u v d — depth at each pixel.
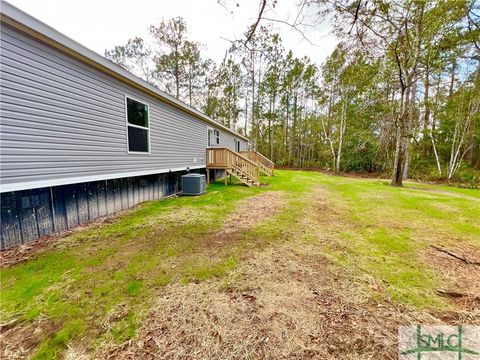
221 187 8.57
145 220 4.07
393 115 9.67
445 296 1.88
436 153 14.67
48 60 3.25
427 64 9.04
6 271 2.25
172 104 6.56
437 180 13.31
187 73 17.77
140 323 1.54
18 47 2.87
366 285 2.04
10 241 2.83
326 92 18.59
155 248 2.86
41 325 1.52
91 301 1.78
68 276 2.16
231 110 22.70
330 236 3.35
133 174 5.16
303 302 1.79
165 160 6.47
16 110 2.87
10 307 1.70
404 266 2.42
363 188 8.89
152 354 1.29
